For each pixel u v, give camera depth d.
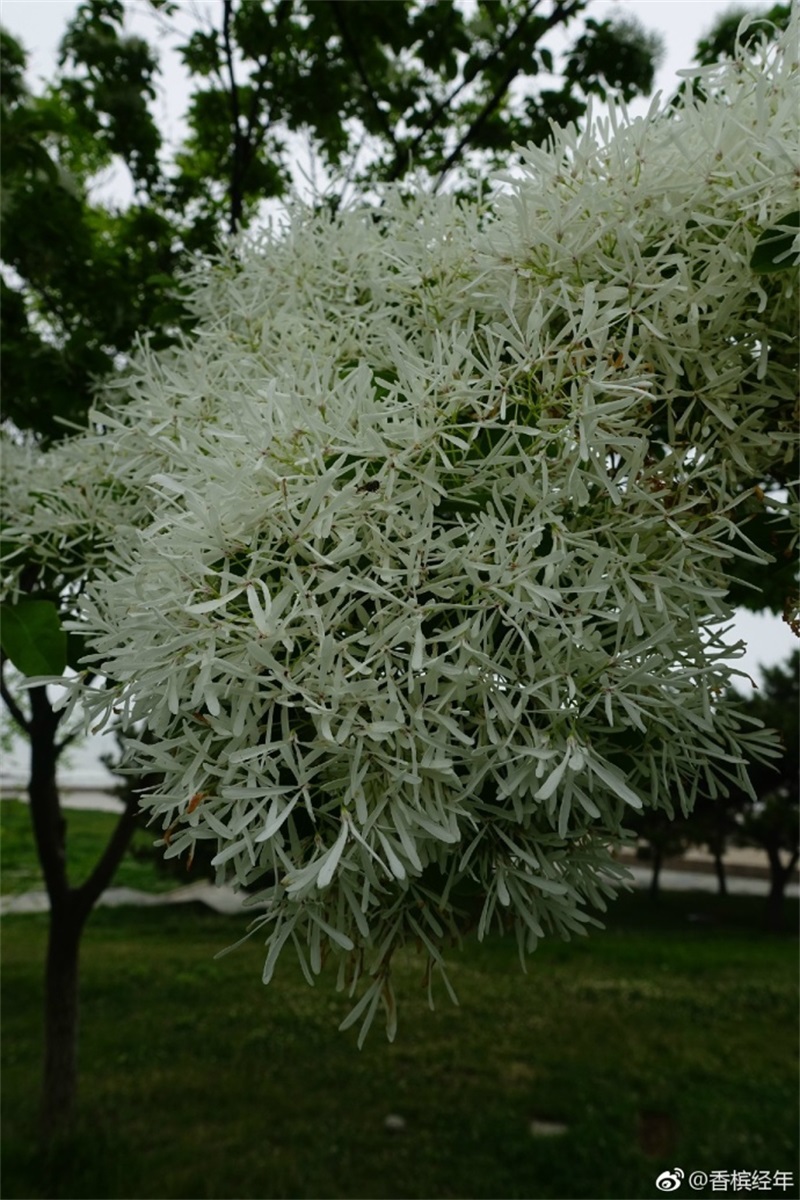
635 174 1.09
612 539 1.03
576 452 1.00
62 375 2.48
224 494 0.93
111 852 3.62
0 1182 3.29
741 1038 5.14
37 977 6.41
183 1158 3.48
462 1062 4.58
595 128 1.13
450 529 1.01
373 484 0.97
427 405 1.00
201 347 1.42
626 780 1.05
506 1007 5.61
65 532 1.42
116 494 1.42
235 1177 3.34
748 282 1.05
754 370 1.13
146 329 2.88
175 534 0.95
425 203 1.37
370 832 0.90
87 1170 3.35
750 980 6.71
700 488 1.13
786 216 1.01
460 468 0.99
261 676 0.90
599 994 6.07
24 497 1.49
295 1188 3.26
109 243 4.32
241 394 1.04
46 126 2.78
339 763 0.92
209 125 3.89
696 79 1.20
